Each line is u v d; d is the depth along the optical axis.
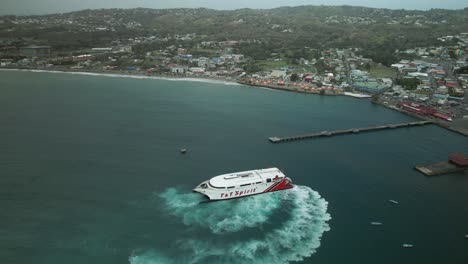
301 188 139.00
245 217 117.50
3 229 105.06
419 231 111.38
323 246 102.50
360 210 123.06
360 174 153.75
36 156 158.12
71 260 93.69
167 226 110.44
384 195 134.75
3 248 97.00
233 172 150.88
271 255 97.81
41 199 122.25
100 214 115.06
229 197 129.00
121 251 97.94
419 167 160.88
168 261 94.56
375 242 105.06
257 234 107.94
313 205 125.94
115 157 161.25
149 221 112.62
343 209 123.50
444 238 108.25
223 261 95.06
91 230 106.56
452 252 101.75
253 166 158.25
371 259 97.31
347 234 108.75
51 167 147.50
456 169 159.62
